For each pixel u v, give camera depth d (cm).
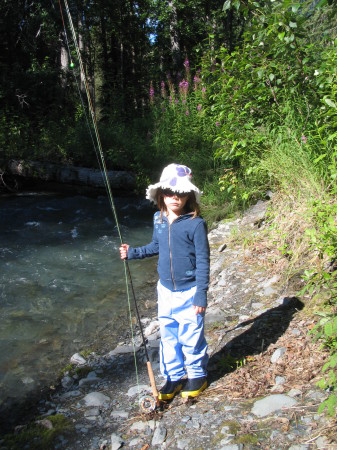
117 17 2208
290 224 523
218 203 831
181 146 1163
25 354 425
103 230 855
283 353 334
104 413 315
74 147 1341
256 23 548
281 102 626
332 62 505
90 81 2119
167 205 285
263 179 693
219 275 539
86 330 468
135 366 380
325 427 251
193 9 2286
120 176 1173
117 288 577
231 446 250
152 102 1535
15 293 565
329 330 284
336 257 383
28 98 1795
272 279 470
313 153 536
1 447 289
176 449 260
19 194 1218
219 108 704
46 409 338
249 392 300
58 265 665
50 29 2073
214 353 362
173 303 296
